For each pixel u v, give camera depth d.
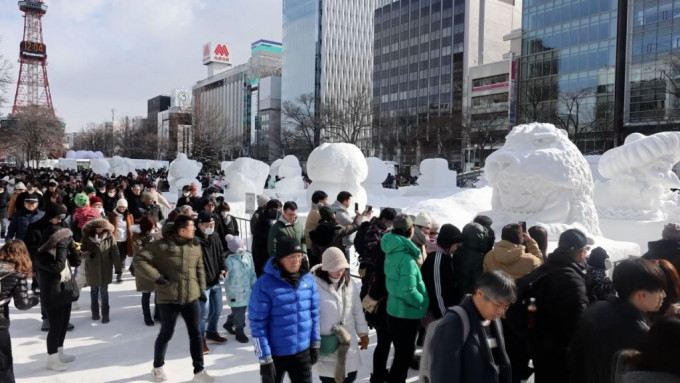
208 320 5.72
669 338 1.96
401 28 79.50
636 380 1.99
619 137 44.94
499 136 56.84
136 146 74.38
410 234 4.16
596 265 3.87
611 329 2.58
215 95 132.88
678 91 36.56
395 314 4.11
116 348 5.55
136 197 10.71
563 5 51.25
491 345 2.86
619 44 45.94
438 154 57.06
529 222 7.08
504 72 61.22
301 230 5.89
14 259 4.00
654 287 2.58
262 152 94.62
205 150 46.62
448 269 4.15
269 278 3.50
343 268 3.79
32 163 61.25
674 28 40.72
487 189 10.73
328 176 10.82
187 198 9.98
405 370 4.18
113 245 6.55
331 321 3.79
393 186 31.66
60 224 5.54
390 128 63.03
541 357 3.30
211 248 5.53
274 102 104.88
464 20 69.25
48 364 4.90
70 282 5.01
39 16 82.31
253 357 5.32
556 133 7.60
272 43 123.19
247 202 10.30
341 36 97.19
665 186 9.03
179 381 4.68
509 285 2.60
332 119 60.06
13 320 6.49
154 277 4.42
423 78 75.56
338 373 3.69
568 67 50.84
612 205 9.37
